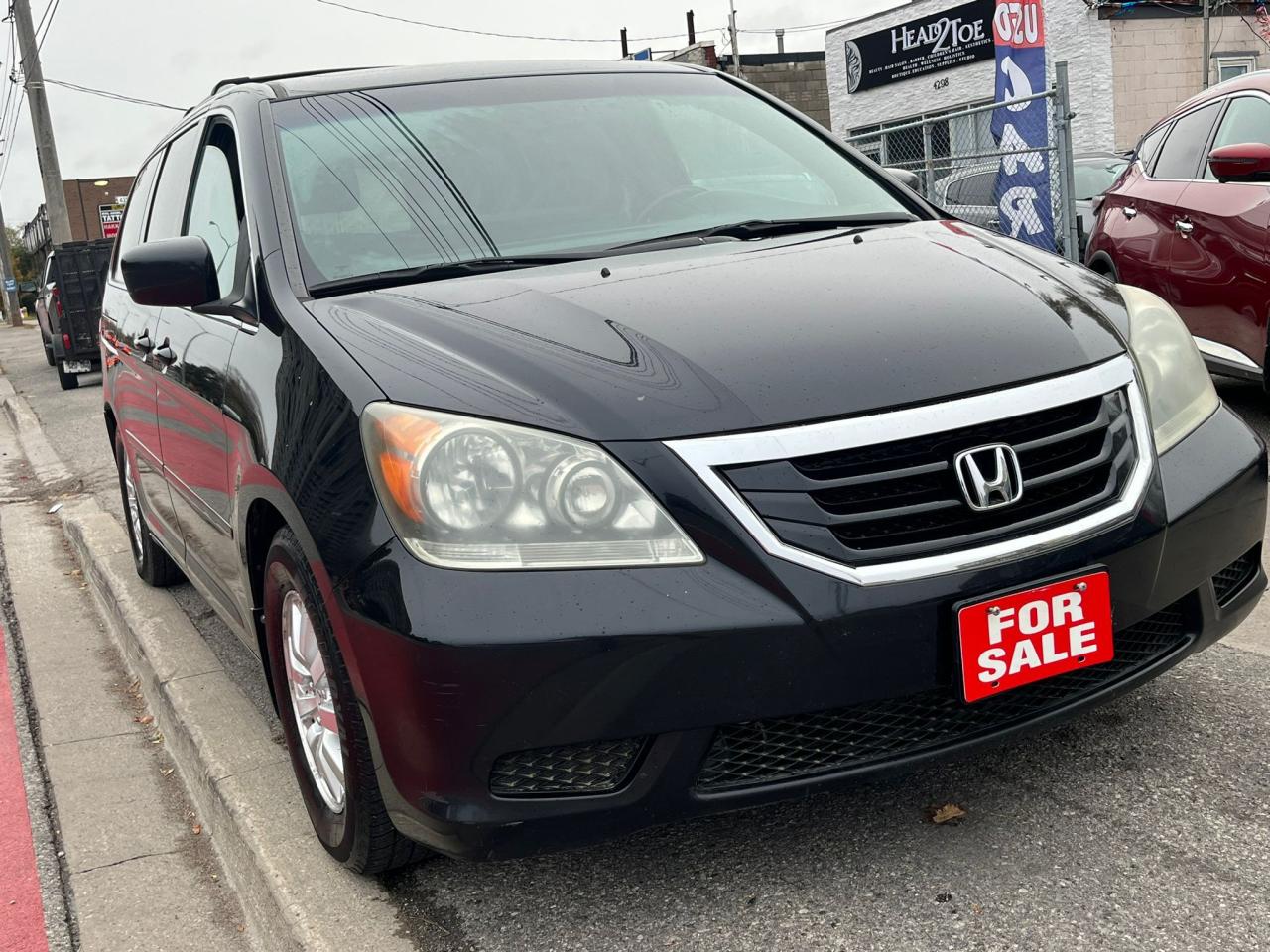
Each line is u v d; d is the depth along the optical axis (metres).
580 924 2.29
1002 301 2.45
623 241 2.99
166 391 3.61
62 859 3.09
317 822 2.60
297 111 3.29
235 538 2.82
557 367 2.21
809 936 2.17
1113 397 2.31
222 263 3.28
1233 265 5.51
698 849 2.50
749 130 3.55
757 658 2.02
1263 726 2.76
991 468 2.15
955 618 2.09
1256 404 6.15
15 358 25.31
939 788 2.62
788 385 2.14
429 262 2.86
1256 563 2.61
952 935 2.12
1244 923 2.06
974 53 20.44
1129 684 2.35
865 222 3.16
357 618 2.12
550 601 2.01
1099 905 2.15
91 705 4.14
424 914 2.38
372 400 2.21
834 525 2.07
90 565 5.70
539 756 2.07
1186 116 6.44
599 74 3.64
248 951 2.57
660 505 2.05
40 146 27.66
